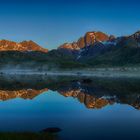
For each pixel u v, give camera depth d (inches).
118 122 1814.7
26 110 2388.0
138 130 1568.7
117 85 5497.1
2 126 1707.7
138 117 2009.1
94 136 1419.8
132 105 2645.2
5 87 4958.2
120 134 1469.0
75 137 1392.7
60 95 3656.5
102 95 3582.7
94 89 4562.0
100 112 2255.2
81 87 5007.4
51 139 1330.0
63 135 1432.1
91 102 2918.3
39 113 2220.7
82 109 2436.0
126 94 3666.3
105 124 1749.5
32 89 4571.9
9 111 2325.3
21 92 4033.0
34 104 2802.7
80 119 1937.7
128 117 2011.6
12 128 1640.0
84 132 1508.4
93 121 1854.1
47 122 1829.5
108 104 2741.1
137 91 4101.9
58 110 2385.6
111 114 2151.8
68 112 2271.2
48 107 2576.3
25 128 1638.8
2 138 1283.2
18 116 2078.0
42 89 4579.2
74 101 3029.0
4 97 3420.3
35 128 1636.3
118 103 2805.1
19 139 1283.2
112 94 3705.7
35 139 1301.7
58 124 1754.4
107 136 1425.9
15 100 3137.3
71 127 1648.6
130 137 1406.3
